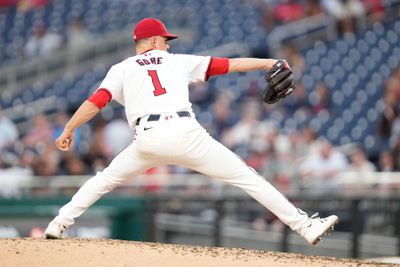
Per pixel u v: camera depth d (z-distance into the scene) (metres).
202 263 19.06
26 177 43.47
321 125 54.66
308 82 60.06
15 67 67.06
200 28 68.00
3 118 49.88
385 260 36.03
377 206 38.69
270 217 38.50
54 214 38.38
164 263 18.92
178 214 38.03
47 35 69.50
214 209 38.09
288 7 67.19
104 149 46.81
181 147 19.98
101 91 20.45
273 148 44.41
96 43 67.06
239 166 20.44
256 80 58.06
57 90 64.25
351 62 62.97
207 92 58.31
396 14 68.31
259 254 20.95
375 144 52.56
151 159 20.48
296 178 40.59
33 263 18.77
